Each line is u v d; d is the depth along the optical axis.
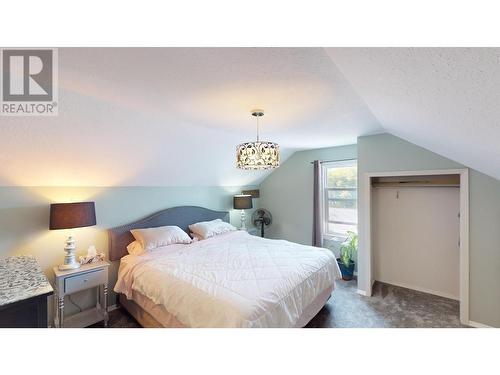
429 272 3.18
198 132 2.84
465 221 2.47
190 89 1.71
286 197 4.82
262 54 1.25
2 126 1.78
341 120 2.51
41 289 1.30
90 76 1.51
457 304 2.86
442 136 1.63
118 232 2.85
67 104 1.83
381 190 3.52
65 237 2.53
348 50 0.97
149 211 3.32
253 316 1.53
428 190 3.17
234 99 1.92
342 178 4.13
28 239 2.30
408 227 3.32
